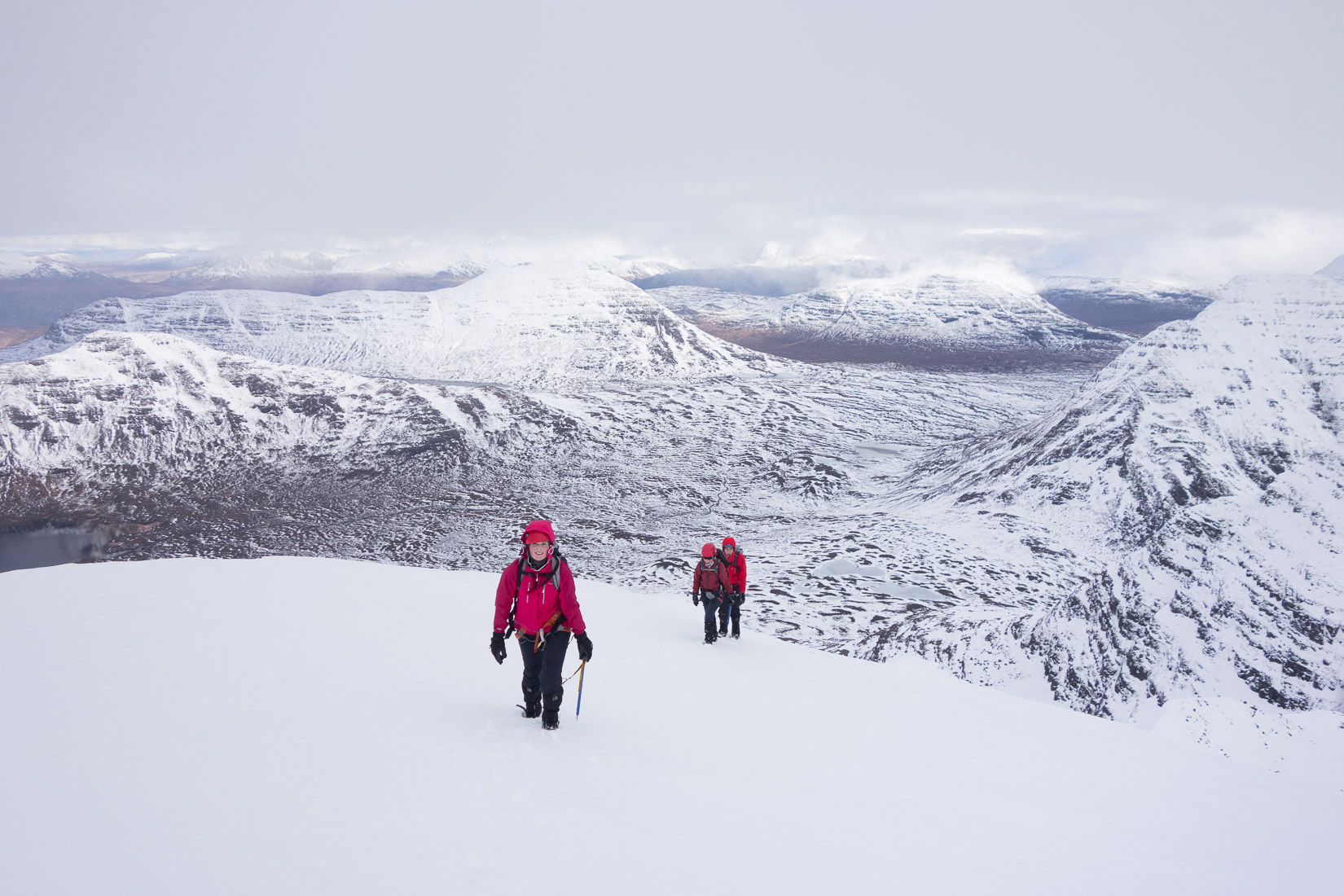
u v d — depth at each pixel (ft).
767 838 14.55
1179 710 46.52
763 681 32.12
